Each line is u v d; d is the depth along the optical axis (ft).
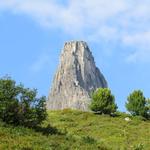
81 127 207.00
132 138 185.37
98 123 217.97
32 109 120.98
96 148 116.57
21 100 120.88
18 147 102.27
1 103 118.21
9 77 122.62
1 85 120.98
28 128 118.83
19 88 121.70
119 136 189.57
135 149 151.43
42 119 123.13
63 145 110.83
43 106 123.44
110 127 208.13
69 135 122.72
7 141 104.83
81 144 117.60
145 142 177.37
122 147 157.99
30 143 106.83
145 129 210.38
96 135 190.90
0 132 109.29
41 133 117.19
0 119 117.39
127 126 214.69
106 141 177.27
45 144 108.27
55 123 210.59
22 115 119.24
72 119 224.53
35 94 122.93
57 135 119.24
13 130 113.09
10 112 118.21
